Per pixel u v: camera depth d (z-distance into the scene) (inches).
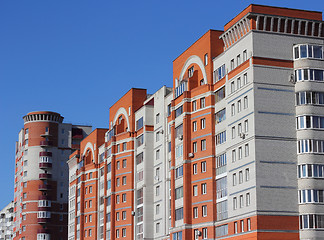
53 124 6407.5
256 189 2659.9
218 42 3216.0
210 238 3016.7
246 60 2824.8
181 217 3255.4
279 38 2824.8
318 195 2664.9
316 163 2689.5
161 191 3663.9
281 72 2790.4
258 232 2623.0
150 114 3912.4
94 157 4859.7
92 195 4790.8
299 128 2738.7
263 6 2832.2
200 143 3191.4
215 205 3046.3
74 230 5103.3
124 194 4109.3
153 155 3853.3
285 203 2674.7
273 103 2753.4
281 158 2709.2
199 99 3235.7
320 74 2783.0
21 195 6373.0
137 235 3907.5
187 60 3454.7
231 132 2930.6
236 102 2901.1
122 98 4355.3
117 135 4252.0
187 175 3225.9
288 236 2645.2
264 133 2719.0
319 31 2881.4
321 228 2630.4
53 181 6304.1
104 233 4343.0
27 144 6392.7
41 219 6166.3
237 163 2851.9
